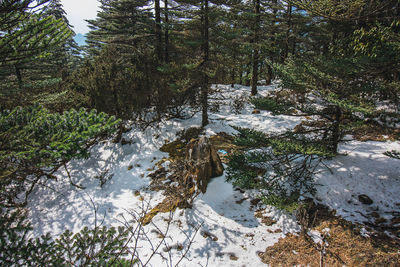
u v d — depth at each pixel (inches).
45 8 124.3
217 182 284.7
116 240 115.8
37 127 115.1
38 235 257.3
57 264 101.6
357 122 244.1
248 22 549.6
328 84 232.7
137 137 433.4
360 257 167.8
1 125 118.6
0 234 104.2
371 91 209.0
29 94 243.4
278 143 231.5
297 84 237.3
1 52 121.9
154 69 448.8
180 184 281.6
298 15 613.3
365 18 190.7
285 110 271.1
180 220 237.5
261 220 227.1
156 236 222.2
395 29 196.1
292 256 181.9
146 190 301.7
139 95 429.4
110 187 325.7
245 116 493.4
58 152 105.0
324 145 263.7
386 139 309.0
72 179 357.4
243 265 181.8
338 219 209.5
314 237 196.1
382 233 185.9
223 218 234.2
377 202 217.5
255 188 265.6
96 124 116.6
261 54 600.1
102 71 423.8
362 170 253.0
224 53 425.4
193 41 404.2
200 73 422.6
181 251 201.0
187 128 443.2
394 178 234.8
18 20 122.0
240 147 314.2
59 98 261.4
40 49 130.0
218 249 198.8
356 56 208.7
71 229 260.4
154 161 361.7
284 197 233.1
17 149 109.0
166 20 584.4
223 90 743.7
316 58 241.6
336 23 225.3
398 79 209.3
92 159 399.9
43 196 327.0
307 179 254.7
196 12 408.5
